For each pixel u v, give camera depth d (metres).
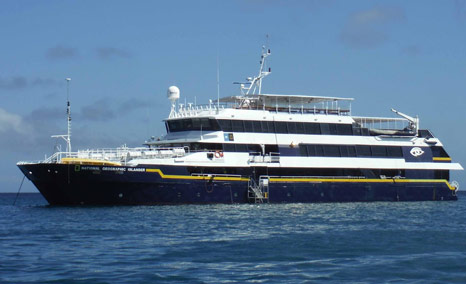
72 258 36.00
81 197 67.69
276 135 75.94
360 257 36.69
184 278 31.05
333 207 71.81
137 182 67.44
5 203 114.94
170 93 77.44
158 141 74.94
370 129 84.00
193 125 74.19
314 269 33.31
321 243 41.53
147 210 64.25
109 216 58.53
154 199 68.81
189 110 76.44
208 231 47.75
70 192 67.44
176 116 77.19
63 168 65.50
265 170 75.06
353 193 80.19
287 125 76.88
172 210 64.44
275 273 32.31
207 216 58.94
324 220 56.62
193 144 73.06
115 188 67.19
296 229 49.25
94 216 58.59
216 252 38.09
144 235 45.44
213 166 71.69
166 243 41.53
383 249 39.38
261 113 75.69
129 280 30.53
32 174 67.62
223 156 72.44
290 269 33.28
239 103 78.19
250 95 76.00
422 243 41.84
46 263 34.50
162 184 68.69
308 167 77.12
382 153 82.75
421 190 85.31
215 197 71.69
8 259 35.72
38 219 57.19
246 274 32.03
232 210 65.44
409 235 45.72
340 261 35.50
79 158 66.56
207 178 71.00
